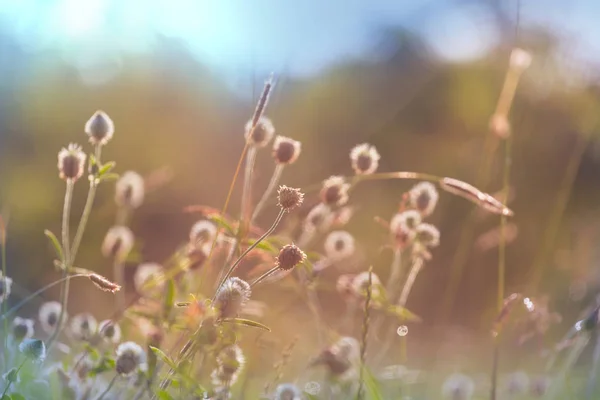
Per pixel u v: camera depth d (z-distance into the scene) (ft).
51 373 9.98
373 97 39.42
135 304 9.55
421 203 10.74
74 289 22.54
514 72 13.50
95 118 9.36
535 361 16.30
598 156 33.91
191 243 10.19
